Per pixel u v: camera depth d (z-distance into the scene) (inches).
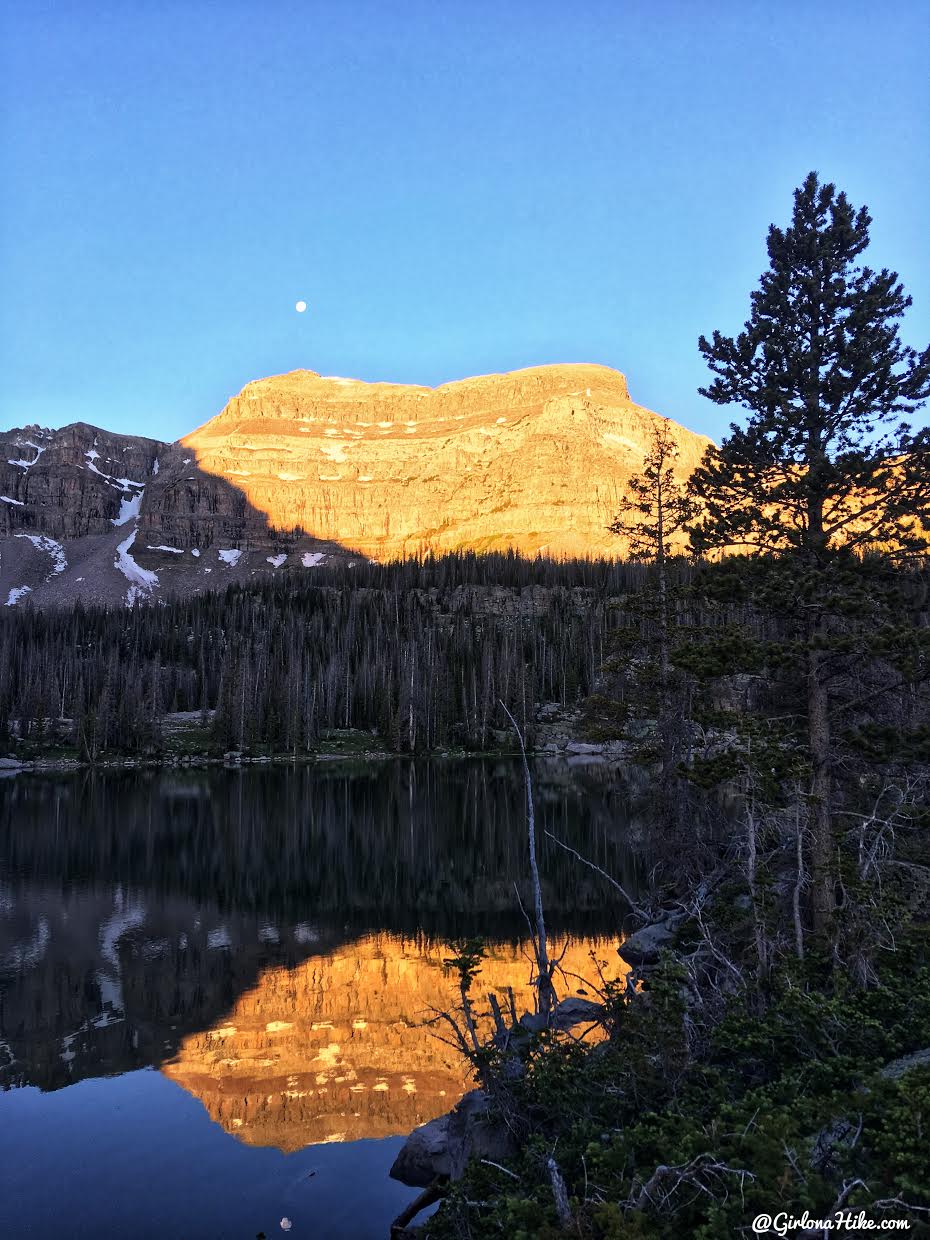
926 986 397.1
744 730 606.2
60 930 1044.5
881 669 715.4
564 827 1829.5
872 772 697.0
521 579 6835.6
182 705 5083.7
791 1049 368.8
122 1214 423.2
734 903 609.6
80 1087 595.8
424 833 1803.6
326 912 1149.1
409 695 4389.8
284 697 4389.8
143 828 1878.7
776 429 737.6
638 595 1061.1
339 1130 527.2
